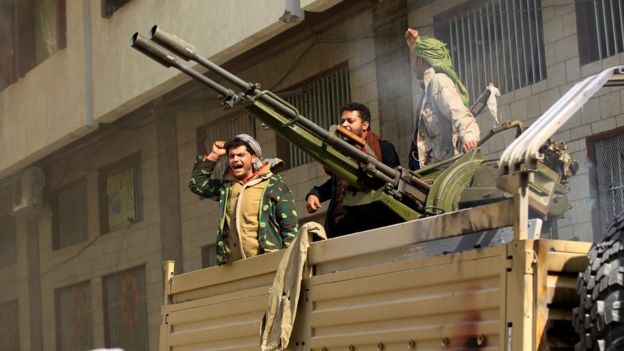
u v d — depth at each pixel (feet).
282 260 20.99
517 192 15.90
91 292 80.89
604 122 40.09
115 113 67.77
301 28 55.42
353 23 53.42
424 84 31.99
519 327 15.51
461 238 17.10
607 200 40.01
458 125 30.50
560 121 16.24
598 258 15.35
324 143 23.99
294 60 57.77
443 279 17.04
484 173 22.56
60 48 72.74
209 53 56.59
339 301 19.45
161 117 70.08
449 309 16.84
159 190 71.51
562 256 16.07
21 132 79.05
